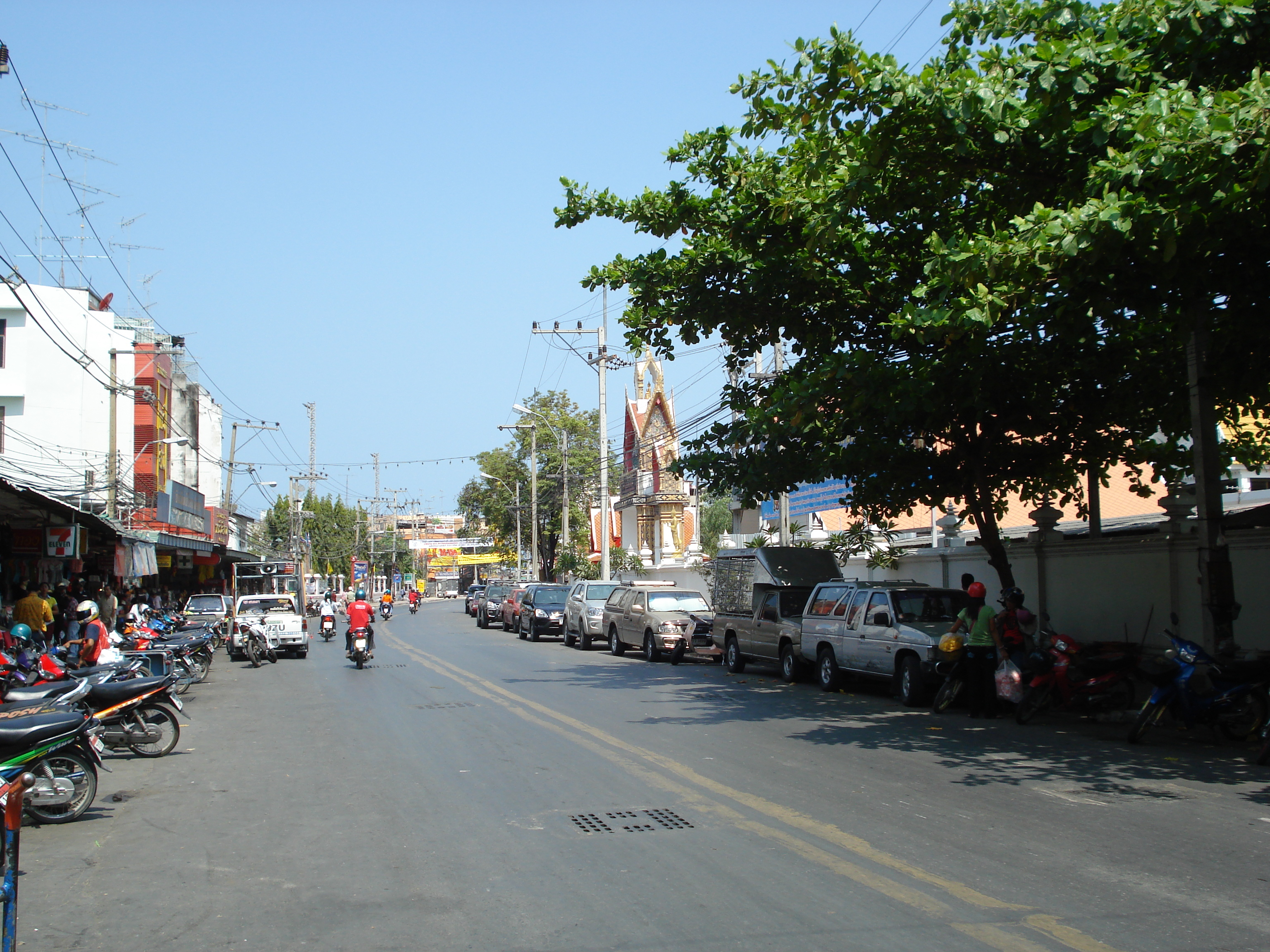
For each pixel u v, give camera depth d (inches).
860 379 528.1
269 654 1040.2
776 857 277.0
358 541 4077.3
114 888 257.9
